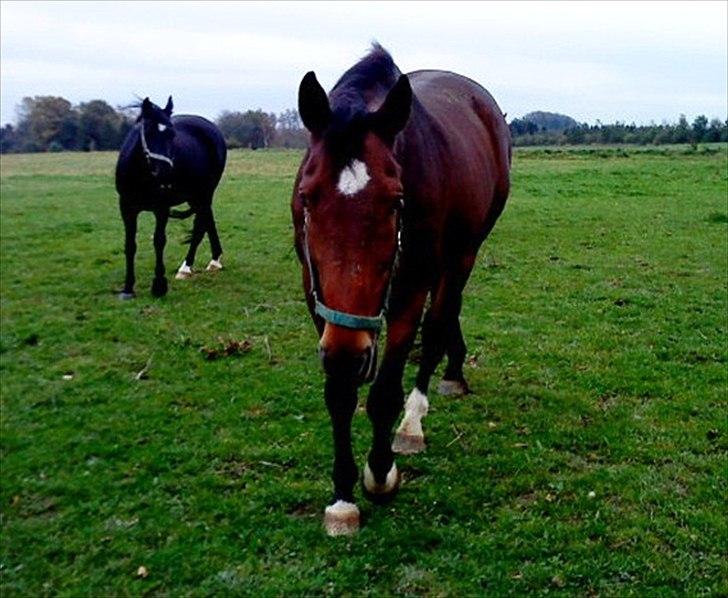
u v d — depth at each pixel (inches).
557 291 295.0
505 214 506.0
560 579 110.7
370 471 128.4
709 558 115.3
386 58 125.8
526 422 168.1
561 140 1578.5
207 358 218.2
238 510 132.1
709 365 205.2
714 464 146.0
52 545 124.0
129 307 278.4
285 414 176.9
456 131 144.0
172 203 300.0
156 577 115.0
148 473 148.3
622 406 177.5
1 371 211.6
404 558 116.6
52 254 392.5
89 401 187.5
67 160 1339.8
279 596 109.3
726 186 667.4
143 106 279.0
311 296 113.0
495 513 129.0
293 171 967.0
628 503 132.3
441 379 195.5
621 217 486.0
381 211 94.3
